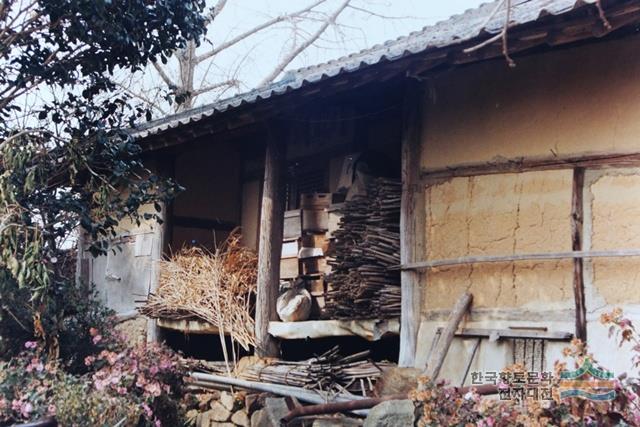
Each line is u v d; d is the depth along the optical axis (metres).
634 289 4.74
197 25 6.33
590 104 5.07
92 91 6.24
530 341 5.19
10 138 5.37
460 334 5.53
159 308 7.80
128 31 5.91
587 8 4.07
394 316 6.05
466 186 5.71
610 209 4.91
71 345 5.94
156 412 5.35
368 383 5.92
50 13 5.68
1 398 4.51
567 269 5.07
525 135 5.39
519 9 6.00
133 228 9.27
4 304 5.34
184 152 9.02
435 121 5.96
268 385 6.25
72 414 4.46
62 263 9.21
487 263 5.50
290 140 8.91
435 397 3.93
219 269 7.62
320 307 7.46
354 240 6.56
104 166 6.14
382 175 7.36
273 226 7.22
